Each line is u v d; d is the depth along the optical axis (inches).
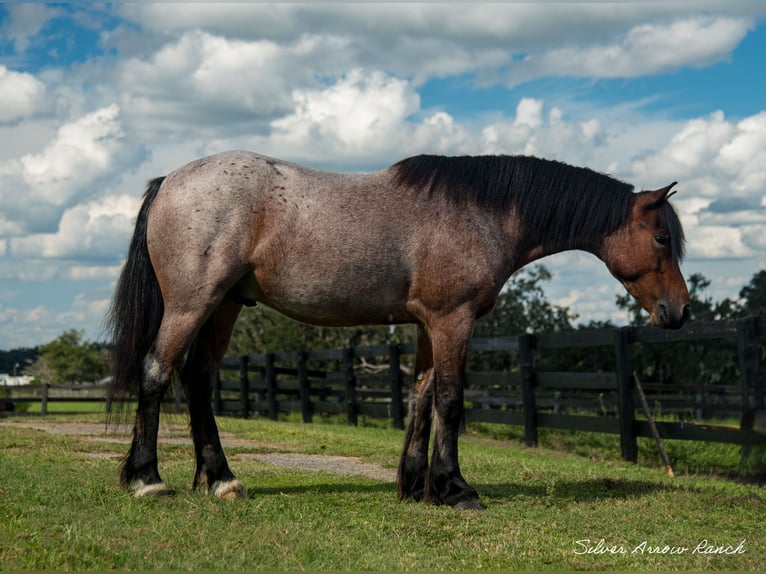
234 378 1095.6
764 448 336.5
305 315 242.1
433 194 242.2
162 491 230.4
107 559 161.6
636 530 213.5
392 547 186.1
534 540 197.2
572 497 261.7
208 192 229.0
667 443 434.9
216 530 192.5
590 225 258.2
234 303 248.5
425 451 252.1
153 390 231.3
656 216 259.1
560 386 454.0
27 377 2370.8
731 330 348.5
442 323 239.3
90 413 895.7
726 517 233.5
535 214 251.4
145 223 239.0
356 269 235.1
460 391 240.4
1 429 476.7
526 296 1230.3
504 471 325.1
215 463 240.7
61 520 192.7
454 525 211.3
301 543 183.6
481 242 241.6
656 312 262.8
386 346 605.0
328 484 277.9
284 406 742.5
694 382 999.0
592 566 176.2
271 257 232.4
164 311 234.1
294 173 238.7
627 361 405.7
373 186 242.2
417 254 238.7
